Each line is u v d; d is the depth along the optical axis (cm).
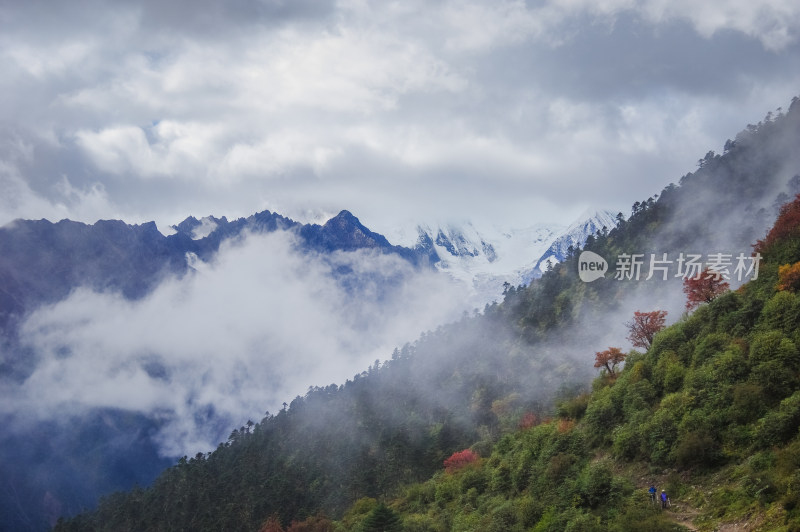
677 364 5953
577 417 7269
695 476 4647
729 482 4312
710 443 4706
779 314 5331
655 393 6038
